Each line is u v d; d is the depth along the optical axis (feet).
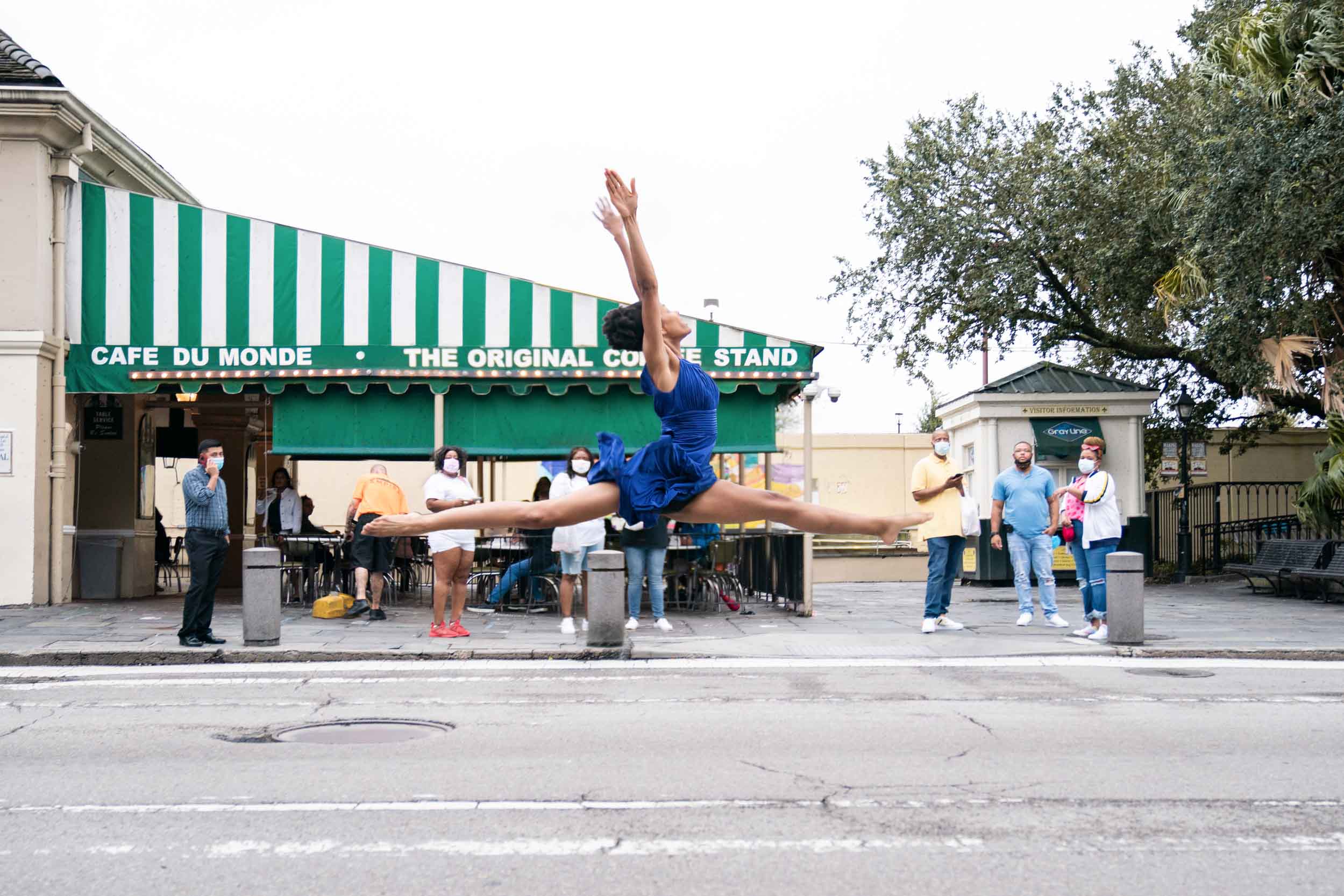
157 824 17.37
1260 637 41.45
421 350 51.75
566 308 52.01
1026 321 81.15
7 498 51.11
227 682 32.37
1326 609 53.78
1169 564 79.92
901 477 120.47
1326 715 26.58
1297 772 20.61
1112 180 73.46
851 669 35.17
